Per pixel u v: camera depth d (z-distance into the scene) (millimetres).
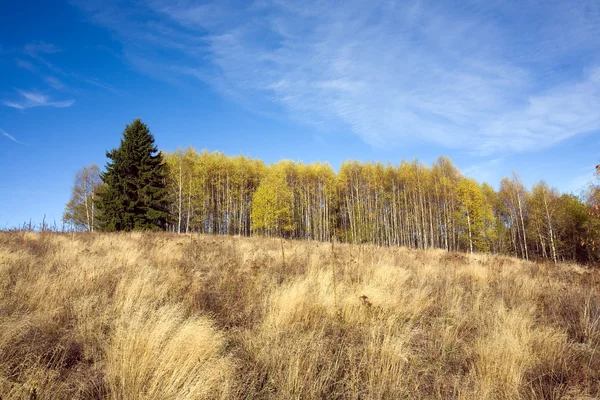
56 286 5016
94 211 34938
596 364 3803
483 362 3537
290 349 3646
